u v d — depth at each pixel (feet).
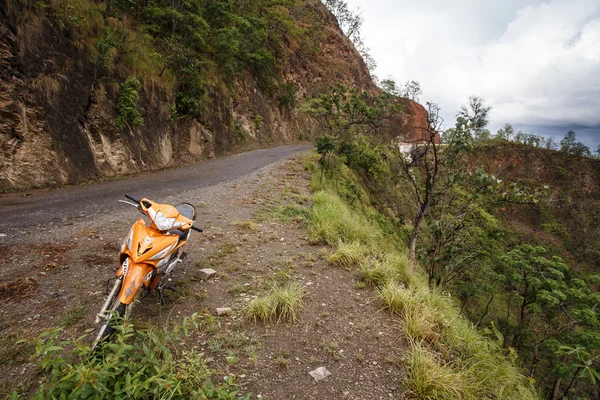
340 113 64.49
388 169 78.64
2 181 29.66
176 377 8.36
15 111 31.14
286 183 42.78
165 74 56.95
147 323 11.02
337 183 54.95
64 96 36.19
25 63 32.50
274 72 131.03
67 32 37.63
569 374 43.42
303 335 11.94
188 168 54.24
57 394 7.58
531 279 49.29
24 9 33.12
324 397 9.22
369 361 10.94
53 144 34.32
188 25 70.74
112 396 7.57
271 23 137.28
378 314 13.94
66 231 19.62
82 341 10.11
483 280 56.24
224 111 82.58
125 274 9.65
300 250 20.36
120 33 46.75
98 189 33.17
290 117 143.84
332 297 15.01
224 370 9.67
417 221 28.96
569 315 45.98
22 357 9.36
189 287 14.35
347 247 19.83
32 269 14.56
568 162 217.97
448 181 27.14
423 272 39.19
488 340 13.84
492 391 10.73
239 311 12.96
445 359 11.68
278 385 9.43
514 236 76.79
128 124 45.98
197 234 21.22
